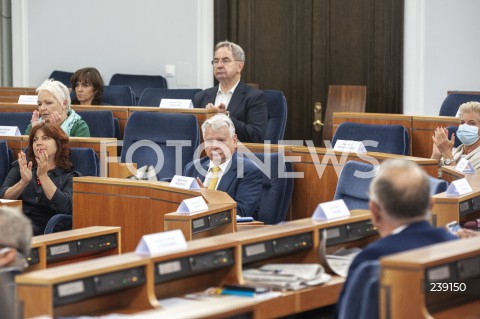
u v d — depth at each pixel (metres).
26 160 13.81
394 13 24.55
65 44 25.53
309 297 8.03
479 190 10.10
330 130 23.64
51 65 25.62
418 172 7.03
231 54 16.89
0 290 6.95
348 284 6.96
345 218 9.05
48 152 13.49
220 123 12.57
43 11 25.58
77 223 12.68
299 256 8.75
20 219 7.51
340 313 6.85
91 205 12.53
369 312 6.33
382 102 24.81
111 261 7.21
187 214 9.91
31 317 6.76
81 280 6.89
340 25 25.06
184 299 7.61
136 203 12.06
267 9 25.25
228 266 8.01
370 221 9.23
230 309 6.06
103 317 6.73
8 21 25.84
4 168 14.57
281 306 7.82
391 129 14.29
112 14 25.30
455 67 24.30
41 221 13.62
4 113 16.83
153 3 25.06
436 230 7.05
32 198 13.62
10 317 6.91
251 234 8.31
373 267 6.46
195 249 7.62
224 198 10.82
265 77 25.42
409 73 24.53
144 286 7.29
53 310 6.82
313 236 8.67
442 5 24.17
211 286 8.12
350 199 11.31
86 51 25.45
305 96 25.34
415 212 7.00
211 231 10.45
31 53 25.69
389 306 6.13
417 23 24.28
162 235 7.55
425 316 6.05
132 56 25.25
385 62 24.73
